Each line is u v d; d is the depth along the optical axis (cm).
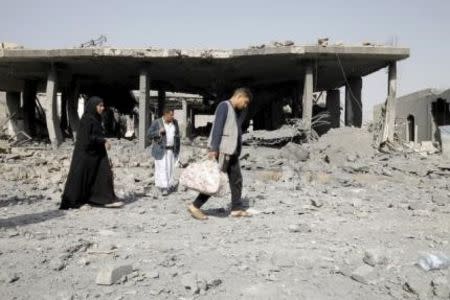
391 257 369
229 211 614
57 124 1509
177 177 965
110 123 2723
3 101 2494
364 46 1286
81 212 598
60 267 337
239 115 550
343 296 288
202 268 342
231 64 1483
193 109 3309
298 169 1076
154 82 1939
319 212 601
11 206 647
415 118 2467
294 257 369
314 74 1627
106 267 313
